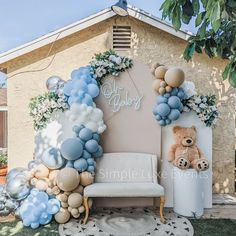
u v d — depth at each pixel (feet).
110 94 16.46
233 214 15.48
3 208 14.60
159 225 13.94
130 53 18.69
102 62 16.19
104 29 18.69
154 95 16.55
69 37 18.63
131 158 15.89
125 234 12.97
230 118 18.63
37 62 18.60
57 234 12.93
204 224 14.08
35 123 16.17
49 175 14.42
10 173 14.80
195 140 16.30
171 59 18.70
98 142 16.05
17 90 18.53
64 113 16.19
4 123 25.58
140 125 16.56
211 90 18.63
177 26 9.90
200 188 15.28
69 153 14.26
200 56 18.65
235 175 19.99
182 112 16.60
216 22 7.98
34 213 13.50
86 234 12.95
